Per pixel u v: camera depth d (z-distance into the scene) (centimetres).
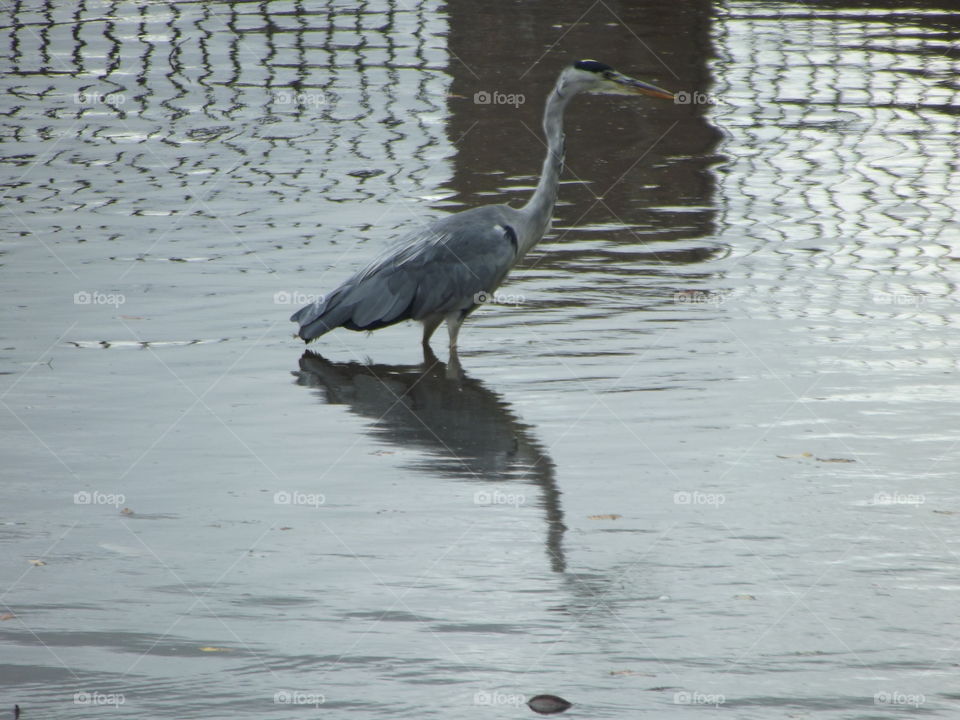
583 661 739
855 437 1080
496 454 1055
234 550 887
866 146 2061
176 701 699
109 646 759
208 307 1416
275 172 1942
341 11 3158
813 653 748
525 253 1368
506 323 1384
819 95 2378
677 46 2742
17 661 741
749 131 2155
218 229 1681
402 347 1330
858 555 875
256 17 3100
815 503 957
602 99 2359
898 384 1196
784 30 2919
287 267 1538
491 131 2153
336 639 765
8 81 2492
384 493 982
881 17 3086
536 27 2923
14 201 1792
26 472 1016
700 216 1738
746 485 991
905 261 1556
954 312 1388
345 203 1788
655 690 707
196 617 793
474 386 1211
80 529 919
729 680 717
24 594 821
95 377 1223
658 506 955
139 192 1841
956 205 1767
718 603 809
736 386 1197
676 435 1088
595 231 1683
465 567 859
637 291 1470
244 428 1111
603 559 870
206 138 2128
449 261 1284
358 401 1175
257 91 2430
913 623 782
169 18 3098
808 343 1305
